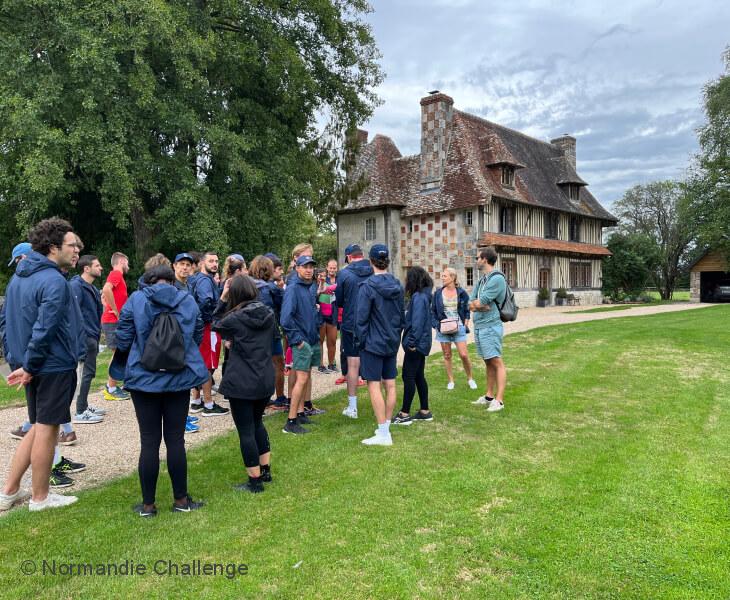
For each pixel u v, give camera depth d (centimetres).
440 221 2594
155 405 365
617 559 304
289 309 546
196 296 623
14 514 367
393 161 2953
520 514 359
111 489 412
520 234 2742
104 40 1248
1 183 1386
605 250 3431
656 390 734
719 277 3575
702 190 3250
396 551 314
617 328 1527
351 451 492
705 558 305
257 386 394
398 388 785
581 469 438
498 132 3089
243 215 1728
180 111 1441
